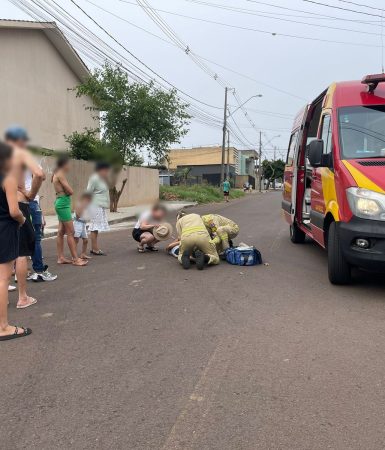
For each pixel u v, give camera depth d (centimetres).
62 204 831
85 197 916
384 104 704
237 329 510
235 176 7338
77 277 764
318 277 735
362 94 728
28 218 600
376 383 383
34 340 494
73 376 409
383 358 430
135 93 2030
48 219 1619
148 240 973
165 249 988
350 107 710
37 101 2197
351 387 377
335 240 648
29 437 320
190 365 424
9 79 2014
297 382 387
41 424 336
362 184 595
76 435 321
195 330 511
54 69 2331
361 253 582
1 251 485
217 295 642
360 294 630
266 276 746
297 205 1018
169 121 2114
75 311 587
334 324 518
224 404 356
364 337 480
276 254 947
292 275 752
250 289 670
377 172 605
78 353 458
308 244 1080
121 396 372
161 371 414
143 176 2727
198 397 367
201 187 3934
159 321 543
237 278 735
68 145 2433
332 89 769
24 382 401
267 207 2606
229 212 2206
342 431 318
